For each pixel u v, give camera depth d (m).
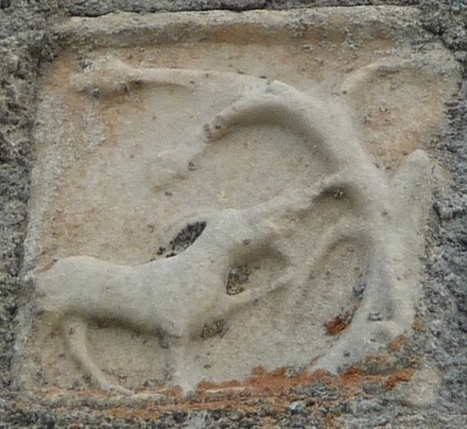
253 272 2.15
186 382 2.05
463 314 2.05
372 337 2.03
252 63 2.36
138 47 2.41
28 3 2.47
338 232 2.15
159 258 2.17
